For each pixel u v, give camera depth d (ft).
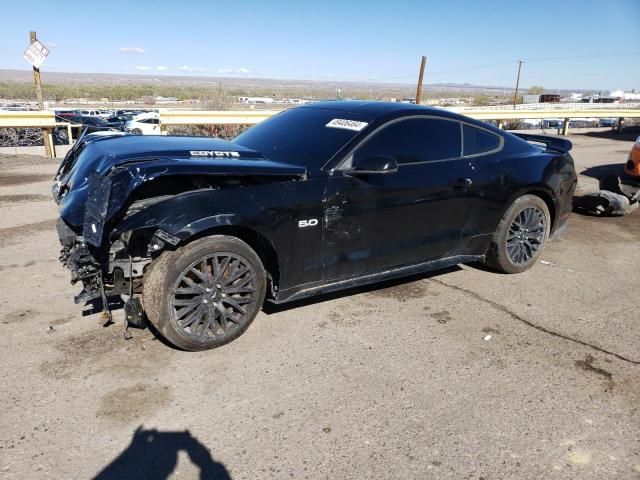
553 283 15.87
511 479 7.84
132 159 10.38
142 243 10.78
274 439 8.55
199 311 10.86
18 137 45.34
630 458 8.39
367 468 7.97
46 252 17.57
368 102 14.96
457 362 11.10
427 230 13.98
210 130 47.06
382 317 13.15
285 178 11.50
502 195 15.15
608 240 20.90
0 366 10.40
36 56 40.42
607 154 48.91
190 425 8.82
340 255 12.56
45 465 7.82
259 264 11.43
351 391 9.93
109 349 11.17
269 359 10.97
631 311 13.96
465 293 14.88
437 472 7.93
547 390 10.18
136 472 7.75
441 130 14.24
